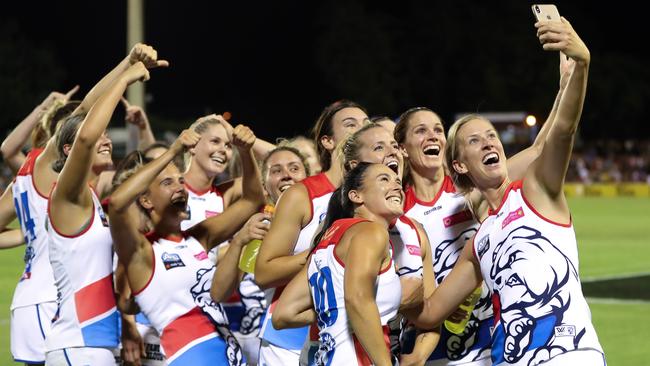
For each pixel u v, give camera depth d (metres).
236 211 12.85
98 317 11.95
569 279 10.22
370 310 9.49
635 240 49.12
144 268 11.86
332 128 13.41
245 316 16.22
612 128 122.06
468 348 12.15
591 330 10.23
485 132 11.24
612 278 34.19
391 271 10.00
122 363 12.75
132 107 20.53
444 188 12.63
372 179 10.18
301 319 10.43
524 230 10.38
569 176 111.12
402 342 12.07
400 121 12.72
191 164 16.66
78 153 11.37
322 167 13.75
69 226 11.79
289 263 11.50
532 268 10.21
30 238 13.88
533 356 10.12
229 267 11.98
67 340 11.90
